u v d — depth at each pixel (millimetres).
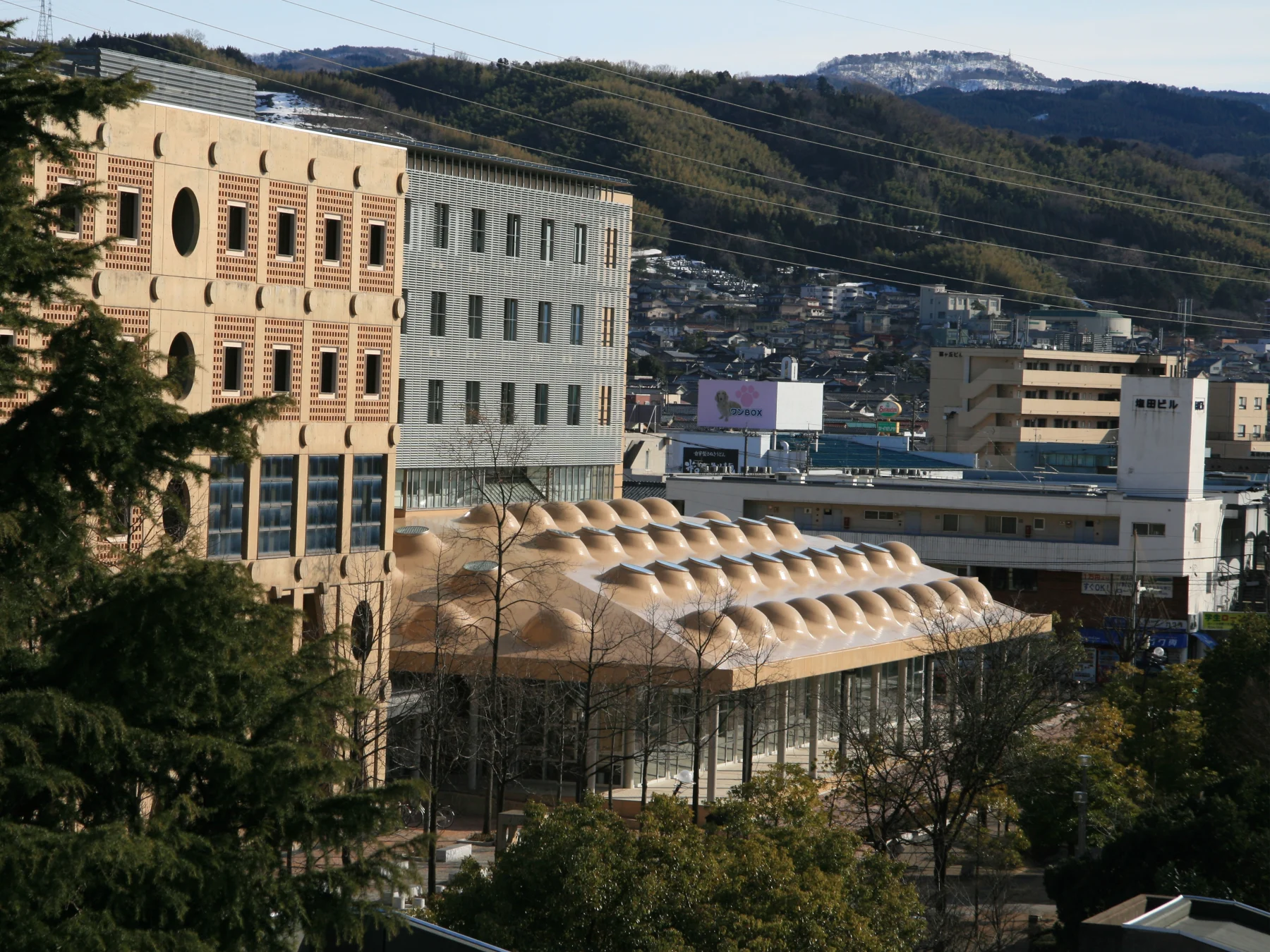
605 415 96750
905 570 87438
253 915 22328
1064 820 60375
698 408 166750
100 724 20953
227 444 23484
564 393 93062
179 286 46875
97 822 22266
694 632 64000
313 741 24641
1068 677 75938
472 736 58719
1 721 20453
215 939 21781
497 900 33094
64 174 42875
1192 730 67500
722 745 69812
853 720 59781
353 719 27812
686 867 33344
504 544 60875
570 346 93250
